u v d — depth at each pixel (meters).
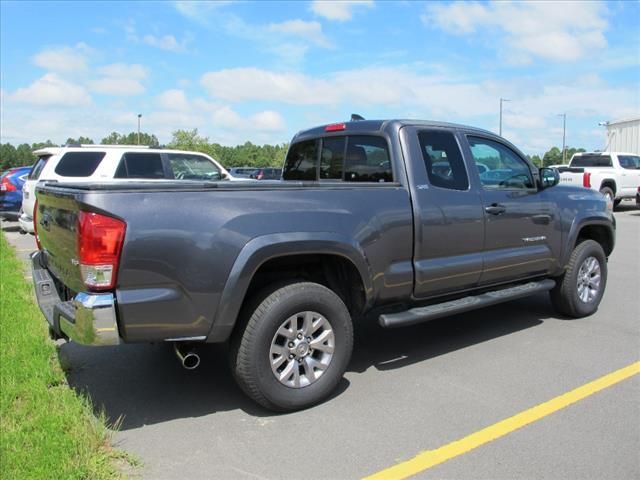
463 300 4.88
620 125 27.20
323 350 3.93
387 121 4.67
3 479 2.81
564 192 5.85
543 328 5.77
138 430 3.60
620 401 3.98
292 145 5.94
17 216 13.85
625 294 7.30
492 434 3.51
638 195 18.34
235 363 3.69
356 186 4.13
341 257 4.05
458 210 4.68
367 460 3.22
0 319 5.49
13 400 3.79
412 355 4.98
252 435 3.53
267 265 3.96
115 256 3.20
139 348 5.18
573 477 3.03
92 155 10.28
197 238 3.40
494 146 5.24
